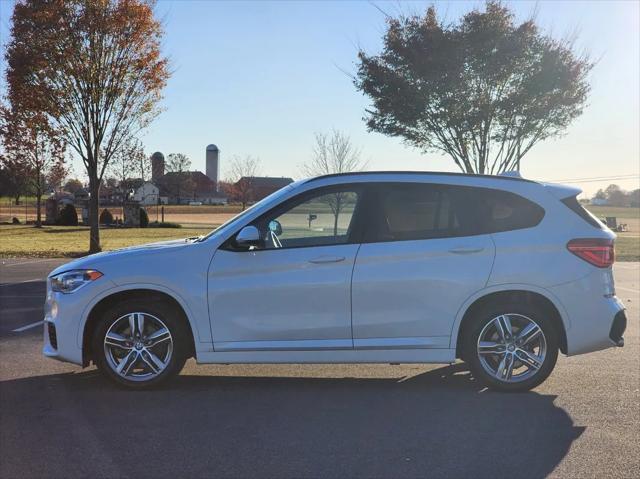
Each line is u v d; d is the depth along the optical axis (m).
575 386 5.52
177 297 5.16
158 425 4.52
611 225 41.75
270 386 5.52
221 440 4.23
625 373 5.96
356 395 5.27
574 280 5.17
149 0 17.86
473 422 4.59
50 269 15.24
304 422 4.59
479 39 15.49
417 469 3.78
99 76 17.64
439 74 15.77
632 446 4.15
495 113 16.08
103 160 19.36
